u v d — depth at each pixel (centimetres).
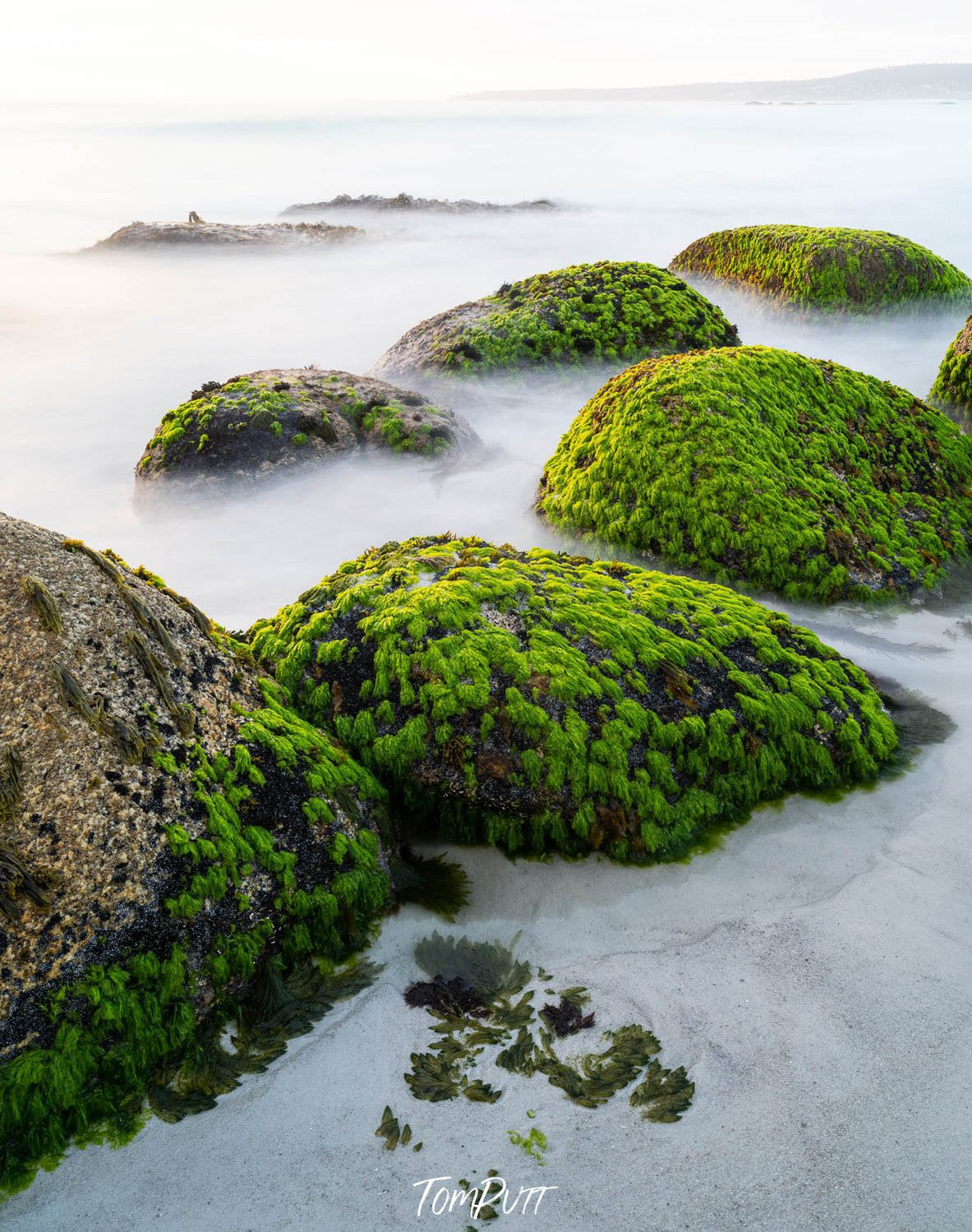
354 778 556
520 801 573
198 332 2331
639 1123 413
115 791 461
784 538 901
